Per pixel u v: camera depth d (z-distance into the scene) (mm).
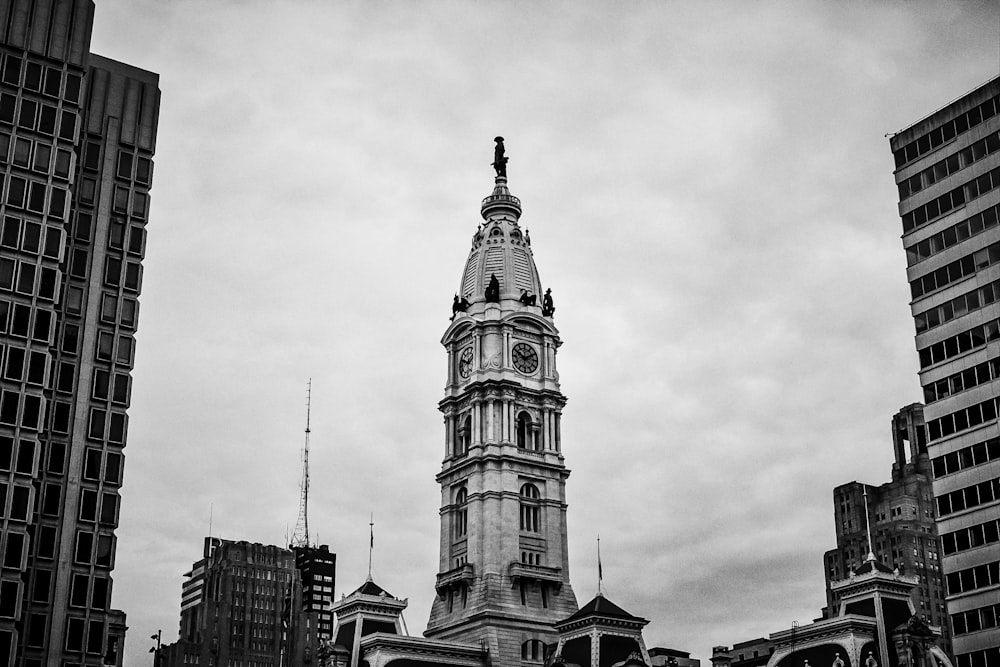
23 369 165875
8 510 159000
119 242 193750
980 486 182375
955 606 182625
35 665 165875
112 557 176625
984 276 188125
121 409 184875
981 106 193500
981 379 185500
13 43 178875
